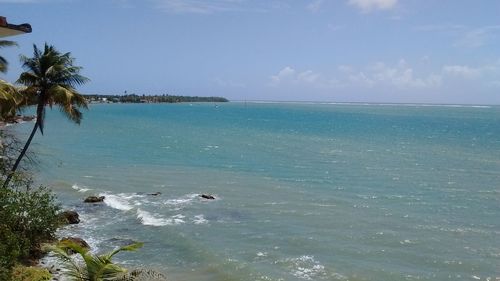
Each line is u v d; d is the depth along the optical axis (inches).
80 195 1722.4
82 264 984.3
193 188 1859.0
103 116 7327.8
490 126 6112.2
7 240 895.7
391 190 1830.7
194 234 1243.8
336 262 1045.2
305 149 3203.7
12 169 1282.0
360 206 1561.3
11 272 831.1
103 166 2390.5
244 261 1043.9
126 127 5083.7
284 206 1558.8
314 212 1481.3
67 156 2726.4
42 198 1099.9
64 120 6082.7
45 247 756.0
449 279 957.8
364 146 3440.0
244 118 7524.6
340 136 4308.6
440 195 1740.9
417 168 2397.9
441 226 1327.5
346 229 1298.0
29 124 4879.4
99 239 1205.1
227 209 1521.9
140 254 1098.1
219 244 1162.6
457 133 4830.2
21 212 1044.5
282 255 1087.6
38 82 1362.0
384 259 1068.5
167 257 1080.2
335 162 2586.1
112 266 683.4
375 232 1268.5
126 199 1659.7
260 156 2815.0
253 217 1423.5
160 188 1859.0
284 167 2400.3
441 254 1101.7
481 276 975.0
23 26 526.9
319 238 1215.6
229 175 2161.7
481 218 1418.6
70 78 1397.6
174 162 2556.6
